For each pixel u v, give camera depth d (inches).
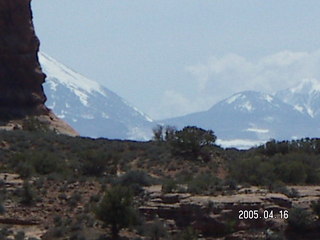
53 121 4633.4
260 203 2945.4
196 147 3730.3
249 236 2874.0
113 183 3208.7
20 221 2979.8
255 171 3348.9
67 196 3115.2
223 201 2938.0
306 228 2910.9
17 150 3671.3
